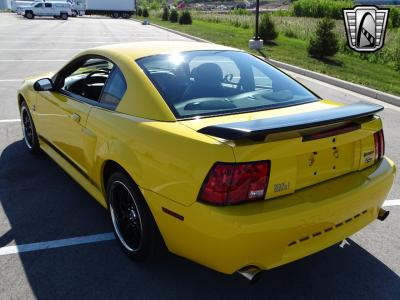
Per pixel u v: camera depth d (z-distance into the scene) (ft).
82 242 11.03
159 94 9.33
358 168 9.31
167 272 9.84
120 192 10.24
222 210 7.45
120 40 72.59
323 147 8.21
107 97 10.66
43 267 9.98
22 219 12.09
